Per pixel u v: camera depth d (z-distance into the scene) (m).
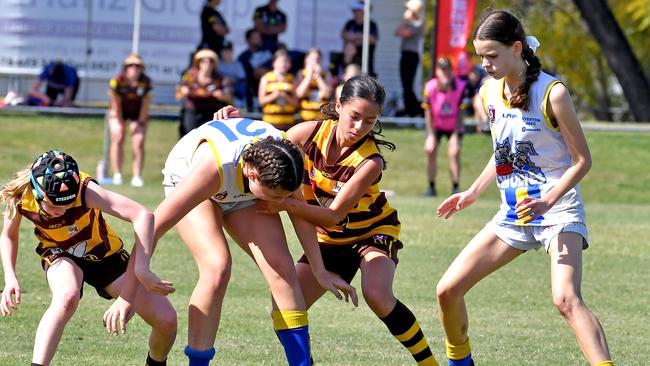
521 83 14.27
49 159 14.08
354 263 15.63
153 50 58.56
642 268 27.44
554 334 19.47
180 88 45.75
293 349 14.30
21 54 57.34
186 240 14.67
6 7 56.91
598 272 26.64
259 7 55.53
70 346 17.41
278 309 14.39
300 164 13.83
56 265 14.59
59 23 57.56
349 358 17.20
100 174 45.88
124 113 43.69
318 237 15.58
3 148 50.28
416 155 53.06
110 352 17.11
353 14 57.88
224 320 19.84
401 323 14.77
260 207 14.70
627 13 98.75
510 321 20.58
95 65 58.25
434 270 25.97
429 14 93.44
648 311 21.83
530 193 14.58
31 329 18.42
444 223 35.00
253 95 55.25
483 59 14.23
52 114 56.16
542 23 101.88
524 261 28.41
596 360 13.52
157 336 14.86
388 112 59.00
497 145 14.82
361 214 15.35
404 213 37.50
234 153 14.23
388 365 16.81
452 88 44.28
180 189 14.12
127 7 58.25
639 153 55.69
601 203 47.28
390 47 59.53
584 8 82.81
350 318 20.59
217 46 55.56
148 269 13.52
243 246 14.79
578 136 14.04
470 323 20.27
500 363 17.09
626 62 82.69
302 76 48.28
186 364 16.69
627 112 98.81
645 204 47.12
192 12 58.72
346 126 14.70
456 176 45.03
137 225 13.81
